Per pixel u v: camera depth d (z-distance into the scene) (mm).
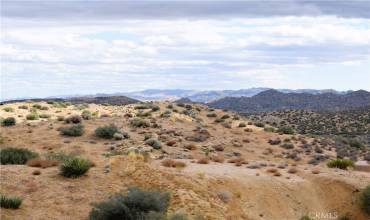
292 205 37312
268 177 40469
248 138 80250
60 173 29109
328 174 43406
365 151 83500
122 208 22734
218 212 29250
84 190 26891
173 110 101500
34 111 97250
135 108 106875
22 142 61406
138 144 60406
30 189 25812
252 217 33125
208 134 76000
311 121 168625
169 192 28969
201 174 36281
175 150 59938
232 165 46250
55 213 23141
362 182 41156
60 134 65500
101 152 55219
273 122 165875
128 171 31422
